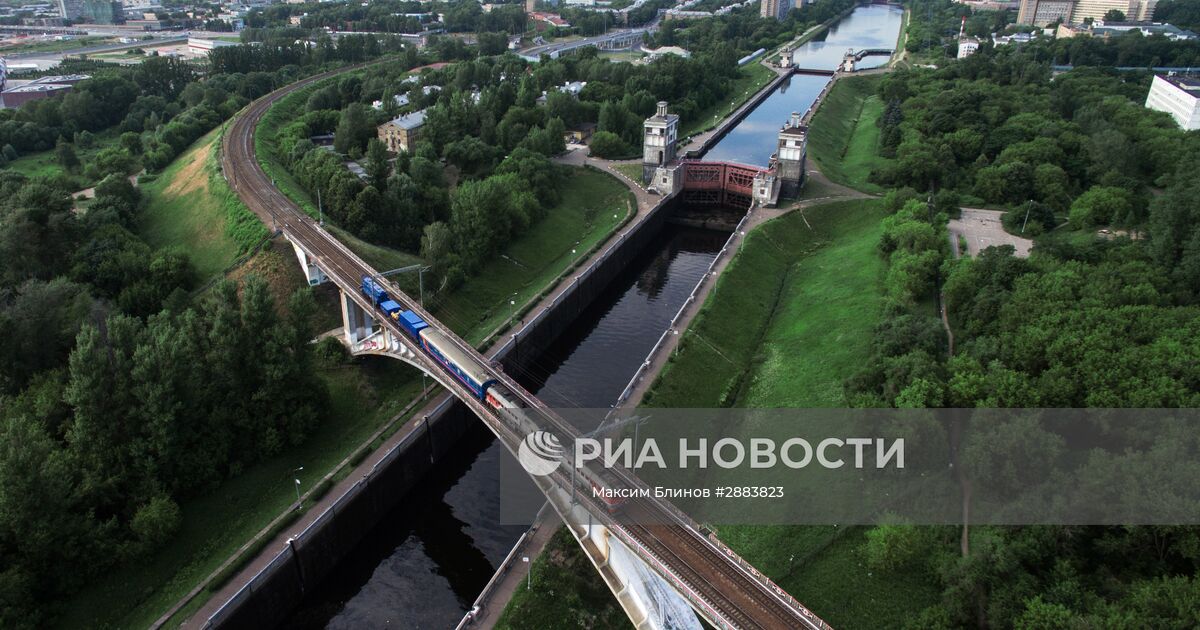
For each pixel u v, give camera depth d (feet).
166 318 403.34
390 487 407.85
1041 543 286.66
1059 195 655.76
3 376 404.77
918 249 543.39
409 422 430.61
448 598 355.77
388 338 453.99
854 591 308.40
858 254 617.62
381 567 378.94
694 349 490.49
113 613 318.45
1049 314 398.62
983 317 432.66
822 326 514.68
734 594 270.05
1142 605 242.99
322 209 635.66
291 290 526.16
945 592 283.79
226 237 589.73
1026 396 338.75
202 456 376.89
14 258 508.94
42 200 538.06
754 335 537.65
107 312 454.40
